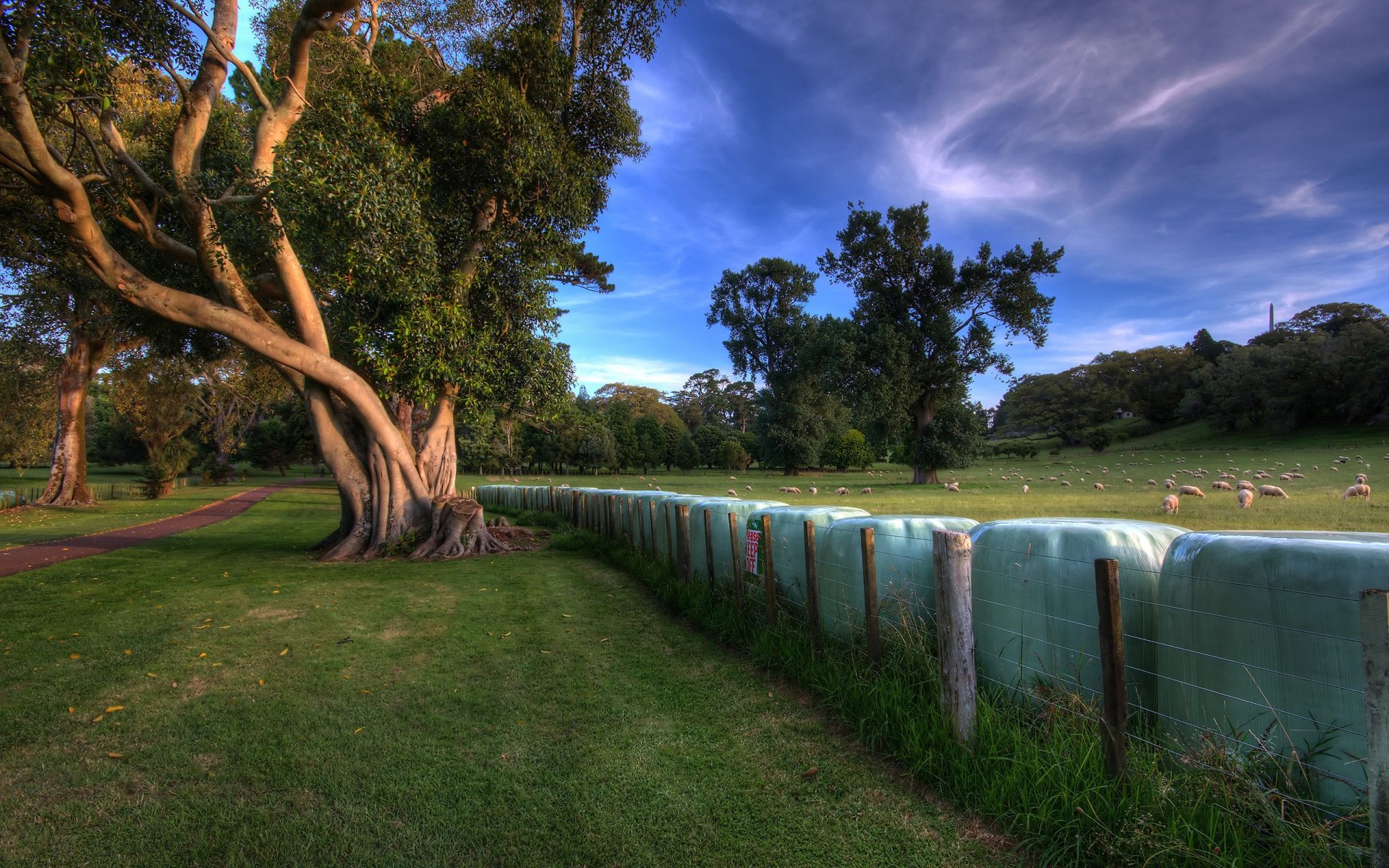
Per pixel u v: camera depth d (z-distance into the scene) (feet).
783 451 189.88
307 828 10.75
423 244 37.14
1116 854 8.84
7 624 23.85
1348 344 205.98
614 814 11.12
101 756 13.42
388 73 48.24
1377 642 6.98
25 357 82.12
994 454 267.39
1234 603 9.87
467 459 217.56
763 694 16.52
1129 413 335.67
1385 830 6.87
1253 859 8.36
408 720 15.23
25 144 28.91
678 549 28.48
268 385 117.39
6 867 9.74
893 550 16.70
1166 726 11.00
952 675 11.96
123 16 31.01
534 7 44.06
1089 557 12.33
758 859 9.82
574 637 22.27
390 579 33.45
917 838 10.21
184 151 37.19
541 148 40.86
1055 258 122.83
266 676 18.38
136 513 79.36
